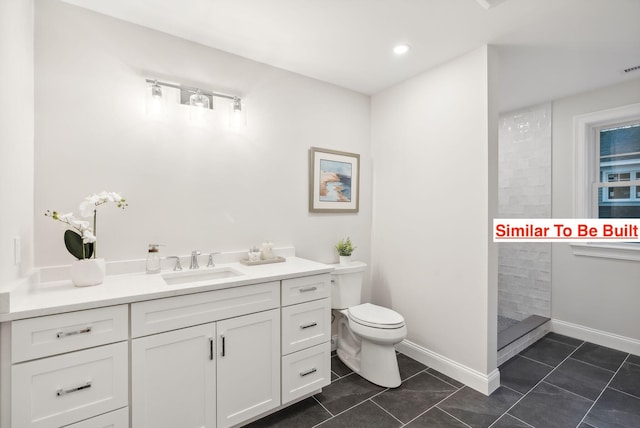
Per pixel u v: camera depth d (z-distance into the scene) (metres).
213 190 2.09
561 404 1.93
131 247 1.80
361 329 2.16
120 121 1.77
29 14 1.46
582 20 1.77
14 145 1.27
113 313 1.30
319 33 1.93
